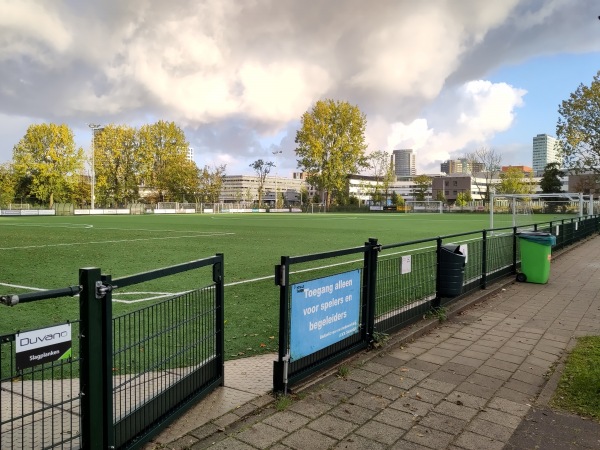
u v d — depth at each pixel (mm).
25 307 7367
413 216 61781
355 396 4172
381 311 5691
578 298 8766
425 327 6332
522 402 4145
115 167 78438
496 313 7527
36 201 69625
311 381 4387
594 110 37406
